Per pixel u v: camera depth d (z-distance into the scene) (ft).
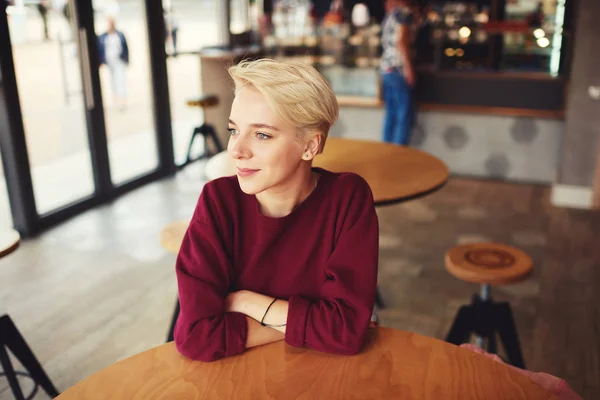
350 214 3.90
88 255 12.14
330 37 18.62
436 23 17.74
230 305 3.88
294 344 3.78
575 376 8.18
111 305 10.14
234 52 19.03
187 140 21.70
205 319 3.74
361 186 3.98
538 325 9.55
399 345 3.89
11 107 12.21
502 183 17.11
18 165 12.52
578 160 14.94
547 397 3.40
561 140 16.51
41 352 8.73
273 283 4.00
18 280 11.00
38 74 19.19
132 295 10.49
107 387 3.47
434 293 10.66
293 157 3.60
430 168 8.46
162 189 16.52
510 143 17.02
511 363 7.32
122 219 14.17
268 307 3.83
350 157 9.09
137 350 8.82
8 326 6.98
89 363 8.48
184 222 8.31
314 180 3.98
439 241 12.98
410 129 17.12
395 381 3.53
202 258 3.83
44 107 21.24
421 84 17.58
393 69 16.52
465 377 3.57
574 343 9.03
